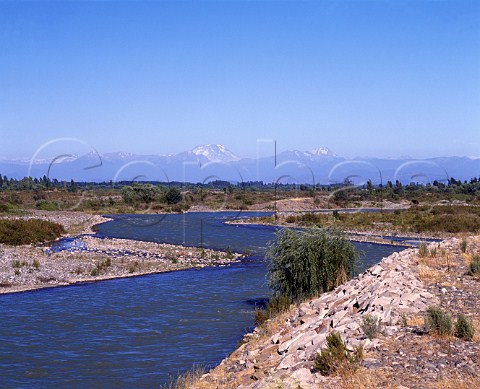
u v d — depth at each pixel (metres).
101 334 18.81
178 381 13.33
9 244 45.22
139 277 31.50
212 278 31.17
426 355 10.28
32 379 14.40
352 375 9.52
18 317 21.31
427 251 21.34
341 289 18.02
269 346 13.73
